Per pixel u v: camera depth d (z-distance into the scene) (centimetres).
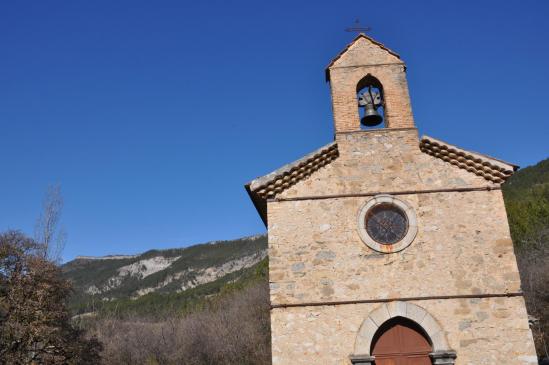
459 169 1466
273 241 1395
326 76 1672
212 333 5153
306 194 1450
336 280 1348
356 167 1480
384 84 1602
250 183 1456
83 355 3180
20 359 2775
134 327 5938
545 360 2547
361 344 1277
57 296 3188
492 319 1295
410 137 1516
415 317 1301
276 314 1315
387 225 1414
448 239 1381
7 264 3052
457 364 1256
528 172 7175
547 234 4316
